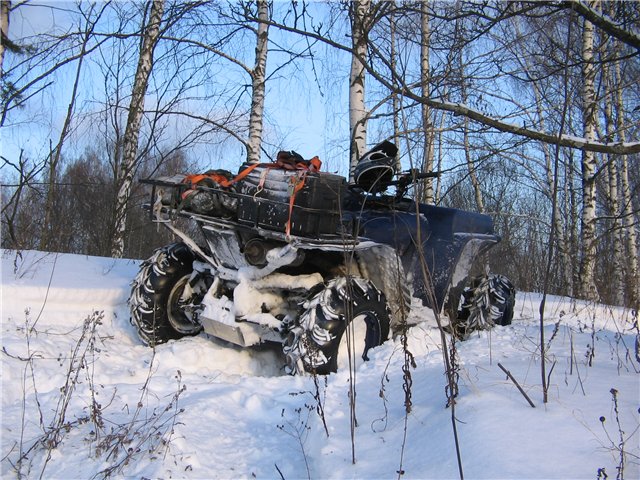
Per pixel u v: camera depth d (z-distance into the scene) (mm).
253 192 4090
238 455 2652
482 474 2010
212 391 3420
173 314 4691
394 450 2447
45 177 10023
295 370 3717
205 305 4258
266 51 8648
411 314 4469
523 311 7152
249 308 4039
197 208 4223
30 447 2617
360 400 3180
